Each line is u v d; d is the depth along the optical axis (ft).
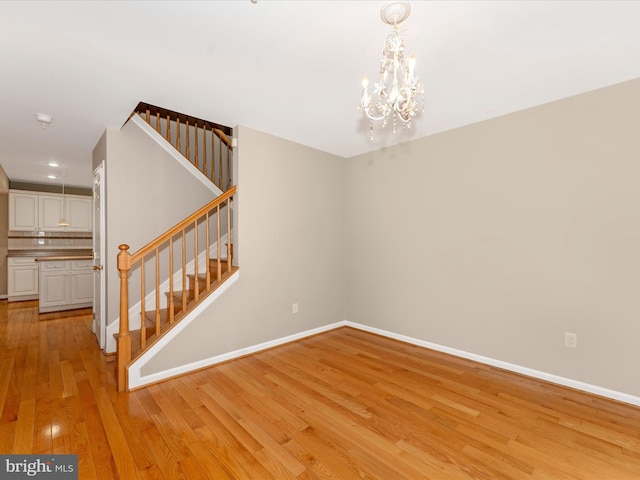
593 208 8.06
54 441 6.11
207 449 5.94
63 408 7.30
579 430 6.59
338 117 9.89
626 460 5.72
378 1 4.93
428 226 11.41
